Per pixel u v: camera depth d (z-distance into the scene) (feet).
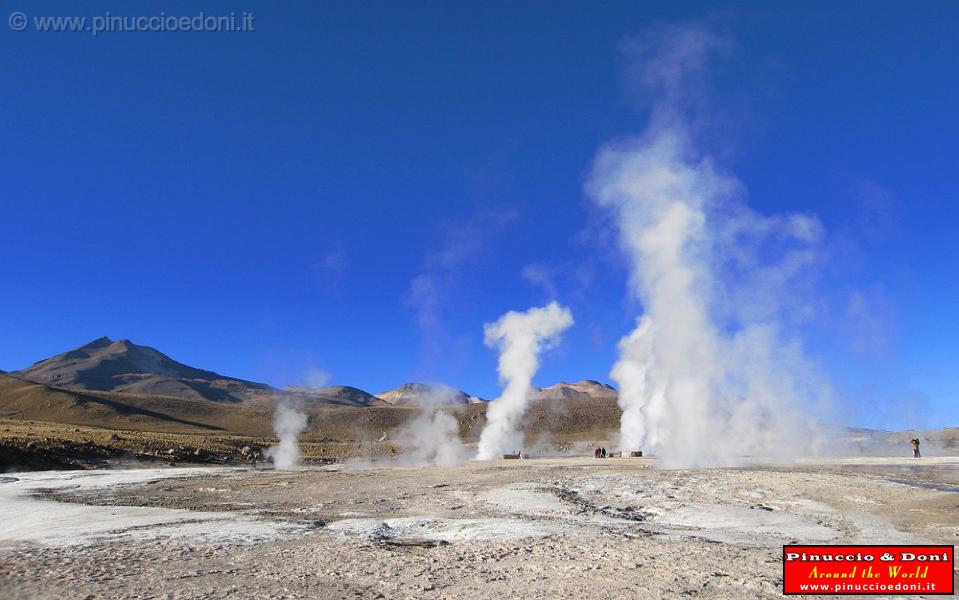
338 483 110.32
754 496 75.66
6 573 39.22
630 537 52.42
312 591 34.55
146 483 116.26
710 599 32.71
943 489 75.41
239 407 636.89
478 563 41.91
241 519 67.21
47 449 166.61
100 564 42.24
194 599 32.78
